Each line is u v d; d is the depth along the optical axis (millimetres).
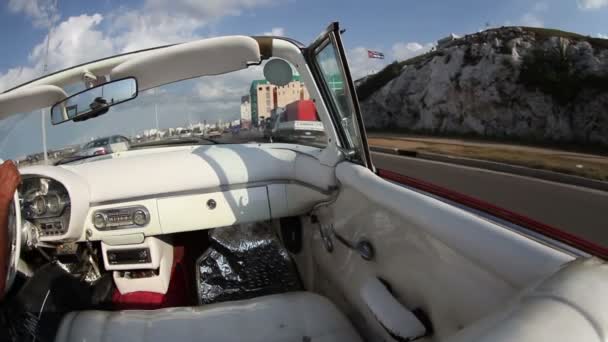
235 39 1923
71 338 1537
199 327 1572
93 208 2416
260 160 2607
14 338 1479
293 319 1597
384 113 35531
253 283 2512
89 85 2393
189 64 2139
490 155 15359
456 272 1083
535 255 796
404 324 1275
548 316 550
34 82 2277
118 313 1712
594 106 20891
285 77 2271
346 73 1697
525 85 24047
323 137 2553
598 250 983
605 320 532
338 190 2066
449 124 28422
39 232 2264
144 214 2447
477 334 604
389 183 1521
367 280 1663
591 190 8531
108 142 3018
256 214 2590
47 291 1767
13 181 1508
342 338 1501
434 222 1111
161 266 2555
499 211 1265
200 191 2529
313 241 2592
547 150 17875
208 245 2930
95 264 2574
